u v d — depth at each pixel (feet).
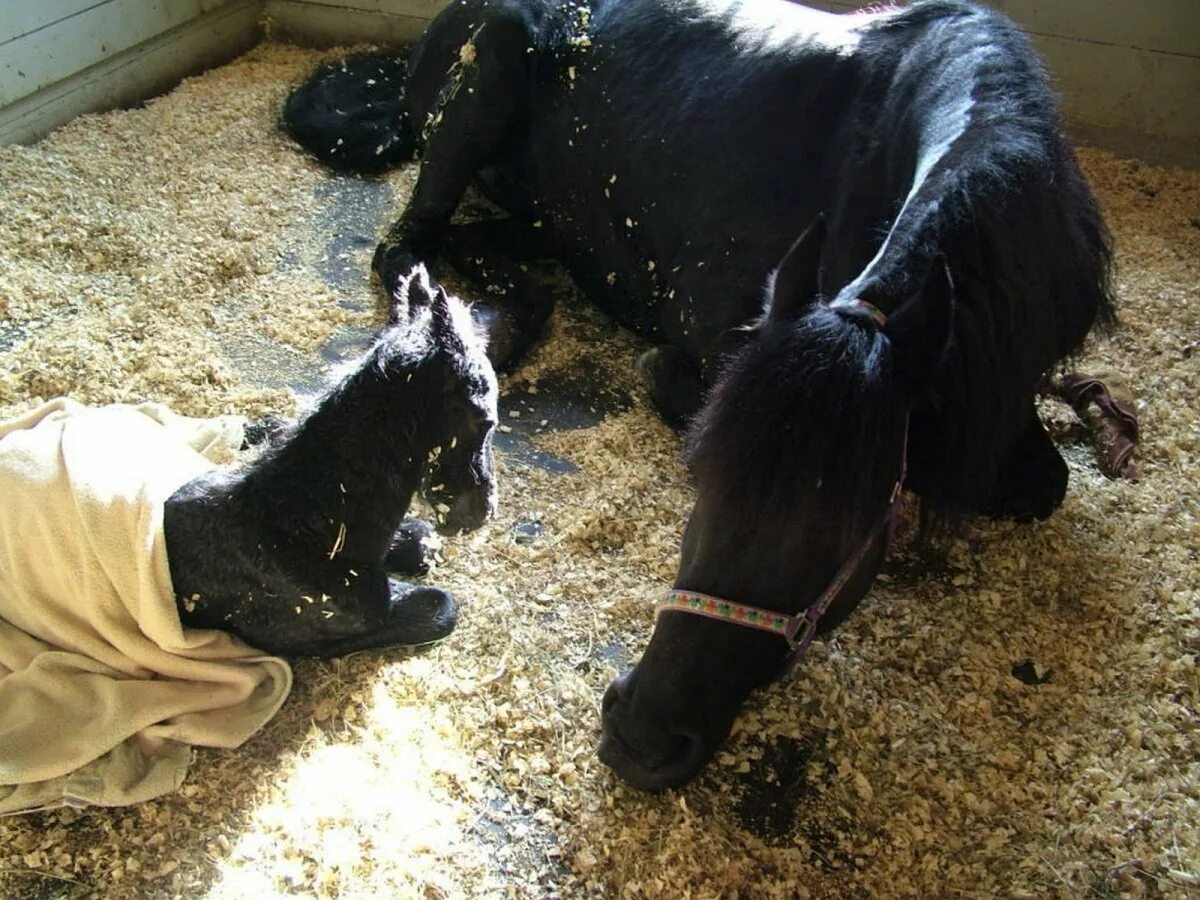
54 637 6.87
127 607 6.76
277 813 6.52
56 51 13.66
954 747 7.07
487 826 6.57
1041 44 13.96
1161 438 9.58
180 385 9.77
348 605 7.07
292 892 6.16
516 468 9.34
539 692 7.38
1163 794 6.72
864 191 8.04
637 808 6.66
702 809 6.70
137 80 15.14
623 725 6.13
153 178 12.91
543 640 7.78
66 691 6.67
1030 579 8.28
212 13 16.26
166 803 6.57
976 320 6.05
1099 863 6.39
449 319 6.86
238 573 6.82
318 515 6.84
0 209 11.87
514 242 12.17
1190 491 9.03
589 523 8.67
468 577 8.29
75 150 13.21
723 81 9.27
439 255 11.88
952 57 7.82
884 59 8.40
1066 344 7.73
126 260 11.46
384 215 12.76
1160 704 7.30
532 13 10.62
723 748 7.06
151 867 6.24
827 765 7.00
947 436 6.02
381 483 6.91
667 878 6.27
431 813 6.59
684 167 9.44
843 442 4.95
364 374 6.79
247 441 9.05
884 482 5.26
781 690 7.41
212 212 12.35
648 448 9.57
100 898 6.09
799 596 5.58
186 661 6.87
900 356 5.30
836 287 8.09
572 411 10.07
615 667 7.60
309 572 6.88
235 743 6.81
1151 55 13.43
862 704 7.33
